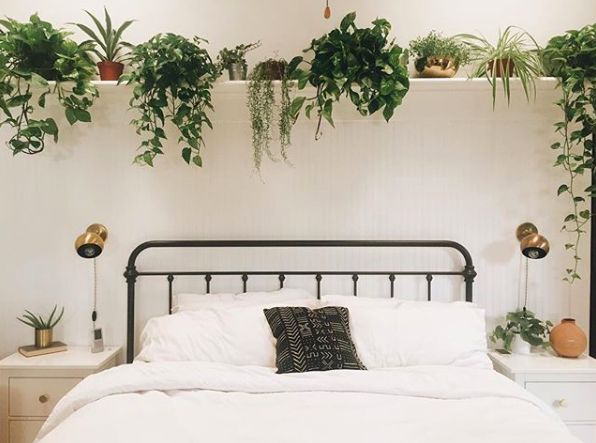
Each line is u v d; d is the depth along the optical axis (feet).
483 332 7.68
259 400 5.96
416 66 8.04
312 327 7.04
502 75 7.61
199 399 5.91
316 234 8.90
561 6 8.86
